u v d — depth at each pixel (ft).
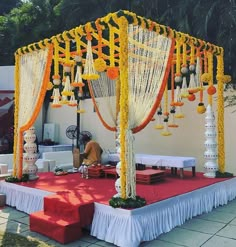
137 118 16.01
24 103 21.80
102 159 28.60
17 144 22.22
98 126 35.70
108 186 20.42
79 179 23.17
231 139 26.84
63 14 42.14
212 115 23.56
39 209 19.04
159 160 24.26
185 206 17.78
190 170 28.53
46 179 23.16
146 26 16.31
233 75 27.48
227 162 26.99
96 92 30.22
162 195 17.19
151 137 31.42
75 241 14.88
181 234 15.74
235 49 27.94
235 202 22.27
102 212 15.29
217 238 15.16
